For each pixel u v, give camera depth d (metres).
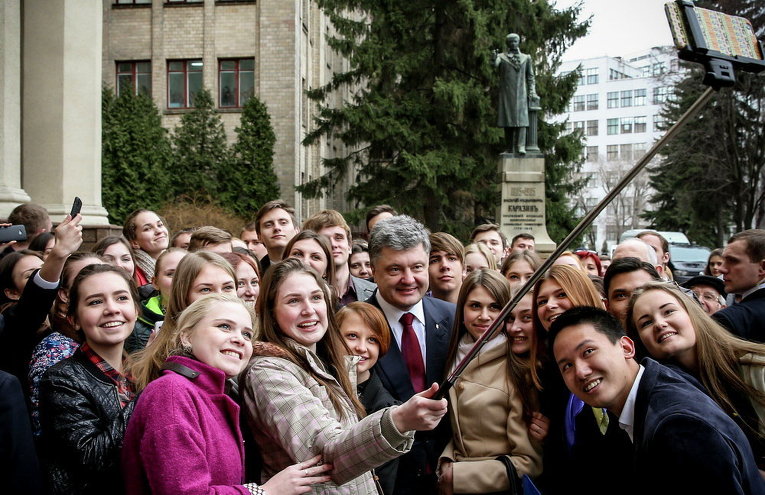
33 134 11.14
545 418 3.54
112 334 3.03
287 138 25.12
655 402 2.43
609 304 4.00
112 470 2.50
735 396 3.03
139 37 25.48
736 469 2.19
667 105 38.06
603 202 2.06
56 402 2.72
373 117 21.69
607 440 2.93
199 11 25.39
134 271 5.62
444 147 22.12
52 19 11.19
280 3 25.19
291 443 2.43
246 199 23.48
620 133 90.00
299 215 25.78
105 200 18.58
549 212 24.11
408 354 4.01
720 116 25.48
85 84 11.38
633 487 2.65
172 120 25.33
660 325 3.11
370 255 4.14
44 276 3.41
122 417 2.58
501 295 3.79
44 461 2.70
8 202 9.61
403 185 22.38
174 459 2.13
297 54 25.50
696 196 28.77
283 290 2.94
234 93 25.47
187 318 2.50
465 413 3.64
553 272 3.58
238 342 2.48
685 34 1.87
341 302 5.59
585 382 2.66
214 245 5.01
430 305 4.27
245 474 2.66
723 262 4.73
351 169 37.12
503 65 16.55
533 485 3.15
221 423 2.36
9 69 9.80
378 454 2.28
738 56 1.88
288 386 2.57
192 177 22.70
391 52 22.38
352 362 3.24
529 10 22.86
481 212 24.22
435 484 3.64
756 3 22.33
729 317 3.99
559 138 24.02
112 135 18.81
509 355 3.73
